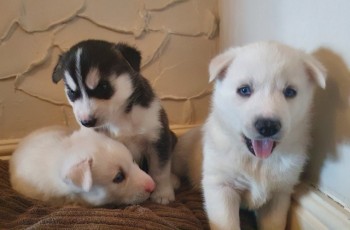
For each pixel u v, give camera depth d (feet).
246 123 1.22
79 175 1.42
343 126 1.27
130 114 1.61
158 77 2.26
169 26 2.20
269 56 1.25
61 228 1.24
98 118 1.49
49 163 1.59
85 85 1.47
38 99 2.17
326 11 1.26
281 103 1.21
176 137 1.98
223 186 1.48
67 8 2.07
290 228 1.52
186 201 1.70
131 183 1.54
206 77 2.32
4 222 1.35
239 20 1.93
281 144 1.35
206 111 2.36
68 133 1.82
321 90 1.37
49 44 2.10
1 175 1.80
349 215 1.25
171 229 1.31
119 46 1.61
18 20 2.03
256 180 1.42
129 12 2.14
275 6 1.56
